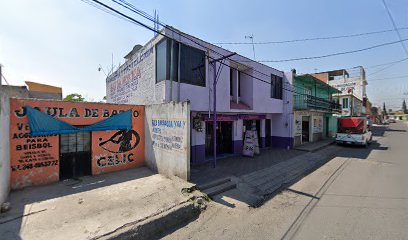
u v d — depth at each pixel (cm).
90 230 389
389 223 444
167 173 725
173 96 834
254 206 556
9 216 436
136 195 559
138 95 1095
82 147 736
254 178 783
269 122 1572
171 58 825
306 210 523
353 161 1123
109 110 786
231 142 1230
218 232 427
